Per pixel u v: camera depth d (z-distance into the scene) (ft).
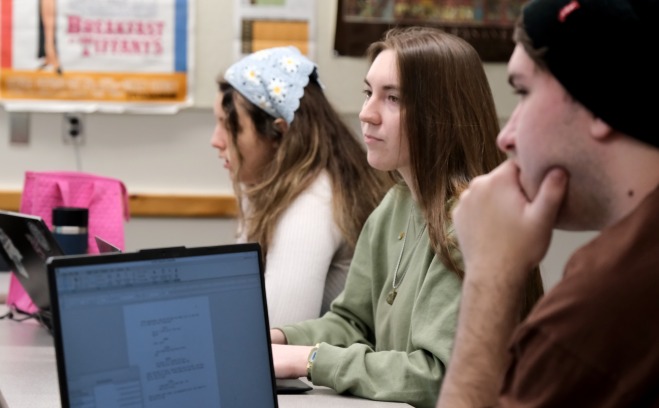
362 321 7.25
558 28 3.33
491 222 3.96
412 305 6.30
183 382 4.38
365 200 8.48
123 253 4.28
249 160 9.00
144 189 12.94
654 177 3.29
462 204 4.05
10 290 8.70
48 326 7.72
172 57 12.84
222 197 12.91
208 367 4.50
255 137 8.89
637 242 3.16
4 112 12.71
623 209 3.37
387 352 6.05
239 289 4.71
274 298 7.97
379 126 6.40
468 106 6.34
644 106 3.21
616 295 3.10
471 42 12.89
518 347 3.29
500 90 13.02
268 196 8.35
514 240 3.90
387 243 7.00
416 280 6.33
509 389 3.34
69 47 12.73
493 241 3.94
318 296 8.11
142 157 12.94
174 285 4.44
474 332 3.93
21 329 7.90
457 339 4.00
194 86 12.90
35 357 6.79
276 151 8.92
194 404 4.40
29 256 7.16
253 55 9.10
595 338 3.10
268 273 8.13
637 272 3.11
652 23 3.20
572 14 3.30
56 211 7.99
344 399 5.90
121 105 12.82
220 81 9.19
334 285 8.41
